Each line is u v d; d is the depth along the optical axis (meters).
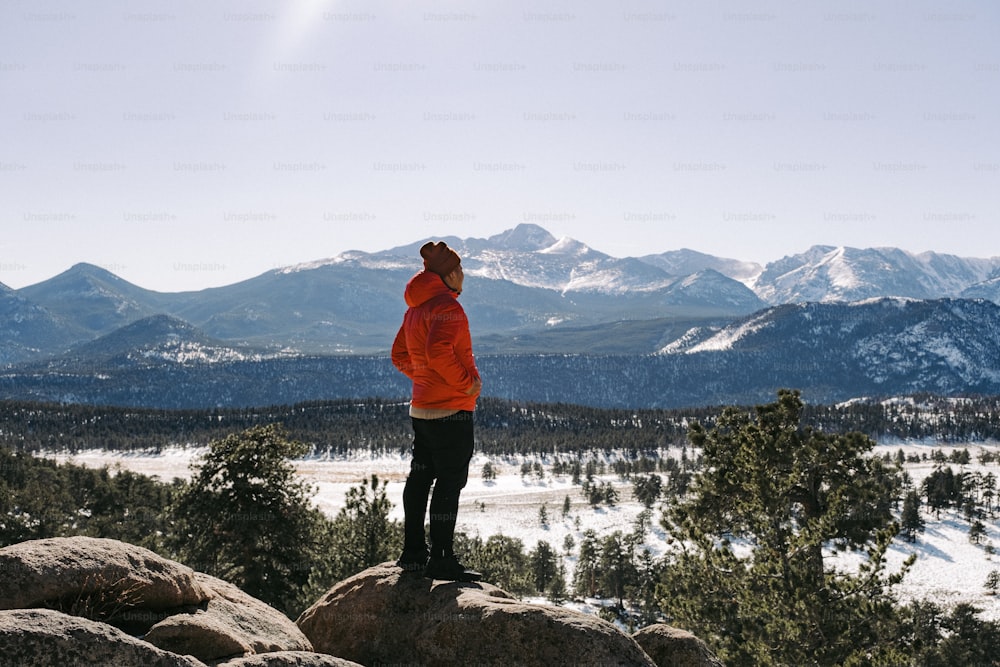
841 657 15.51
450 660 5.23
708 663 5.73
